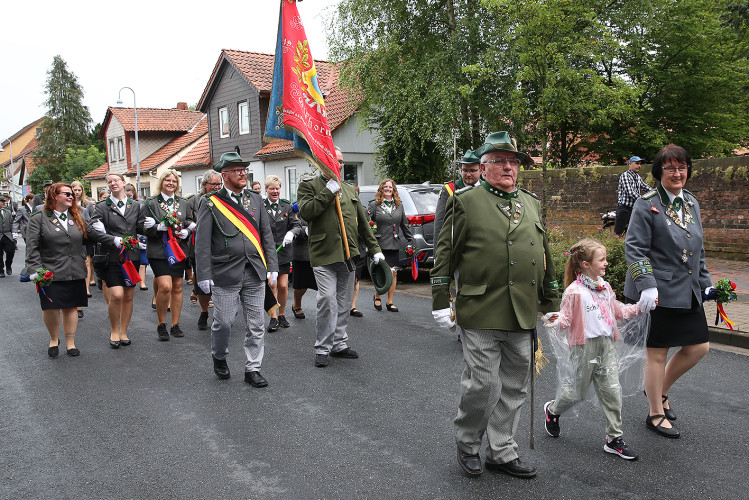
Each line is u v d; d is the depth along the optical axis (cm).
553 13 945
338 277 599
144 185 3225
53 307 628
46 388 537
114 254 665
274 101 592
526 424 426
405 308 861
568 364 383
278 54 582
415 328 730
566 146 1873
